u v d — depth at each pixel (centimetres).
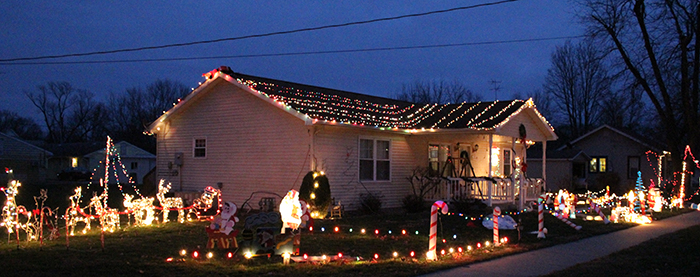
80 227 1429
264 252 980
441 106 2430
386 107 2406
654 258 1087
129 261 954
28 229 1202
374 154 2014
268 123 1909
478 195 2047
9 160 4747
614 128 4138
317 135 1802
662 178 3884
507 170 2509
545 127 2259
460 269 960
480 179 1972
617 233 1480
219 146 2048
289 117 1852
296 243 1021
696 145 2733
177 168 2166
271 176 1888
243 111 1986
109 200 2466
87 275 842
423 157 2189
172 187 2169
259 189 1917
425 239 1281
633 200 1781
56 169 5625
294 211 1027
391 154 2072
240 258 974
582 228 1547
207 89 2073
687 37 2595
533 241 1288
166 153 2216
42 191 1172
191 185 2123
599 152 4228
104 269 884
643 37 2644
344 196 1888
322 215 1694
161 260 970
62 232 1324
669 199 2475
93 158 5444
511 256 1099
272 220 1000
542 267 988
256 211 1866
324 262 969
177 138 2188
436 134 2045
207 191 1759
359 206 1944
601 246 1244
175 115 2188
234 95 2017
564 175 3978
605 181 3881
